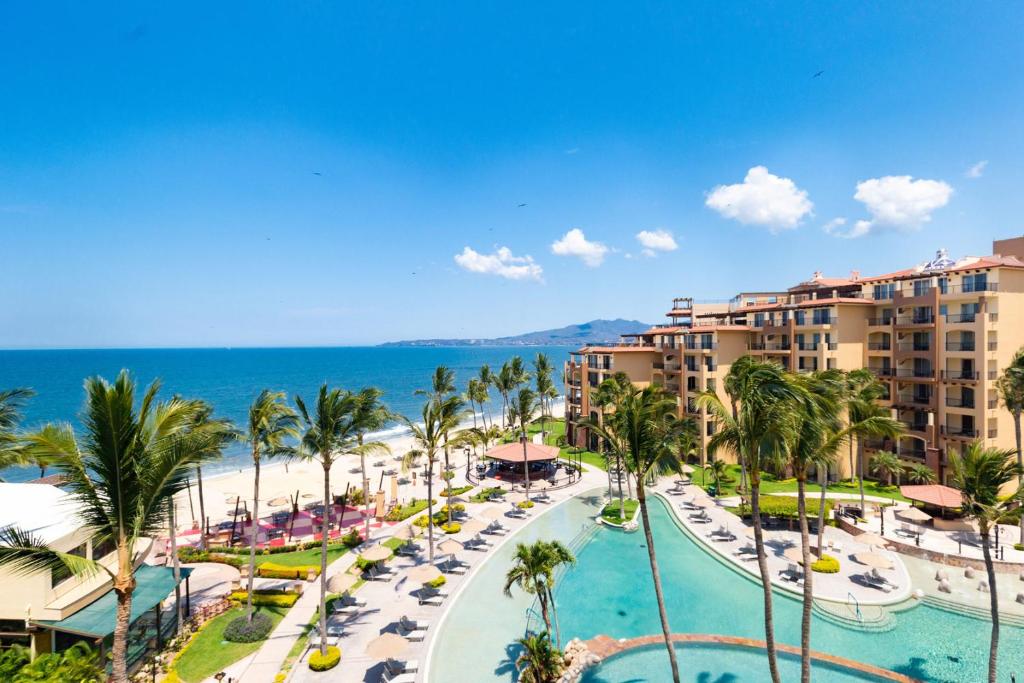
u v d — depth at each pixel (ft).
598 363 233.35
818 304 182.91
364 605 98.48
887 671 74.64
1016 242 177.06
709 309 268.00
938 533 125.39
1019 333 155.33
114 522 50.42
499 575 112.06
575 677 74.49
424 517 148.87
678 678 68.18
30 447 48.60
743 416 64.13
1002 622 89.61
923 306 167.84
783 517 135.74
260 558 120.78
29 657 57.36
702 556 121.29
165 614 92.68
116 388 48.52
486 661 80.43
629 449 71.77
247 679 74.59
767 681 74.23
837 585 102.06
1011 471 66.23
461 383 630.33
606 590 104.94
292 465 245.24
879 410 121.60
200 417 86.07
